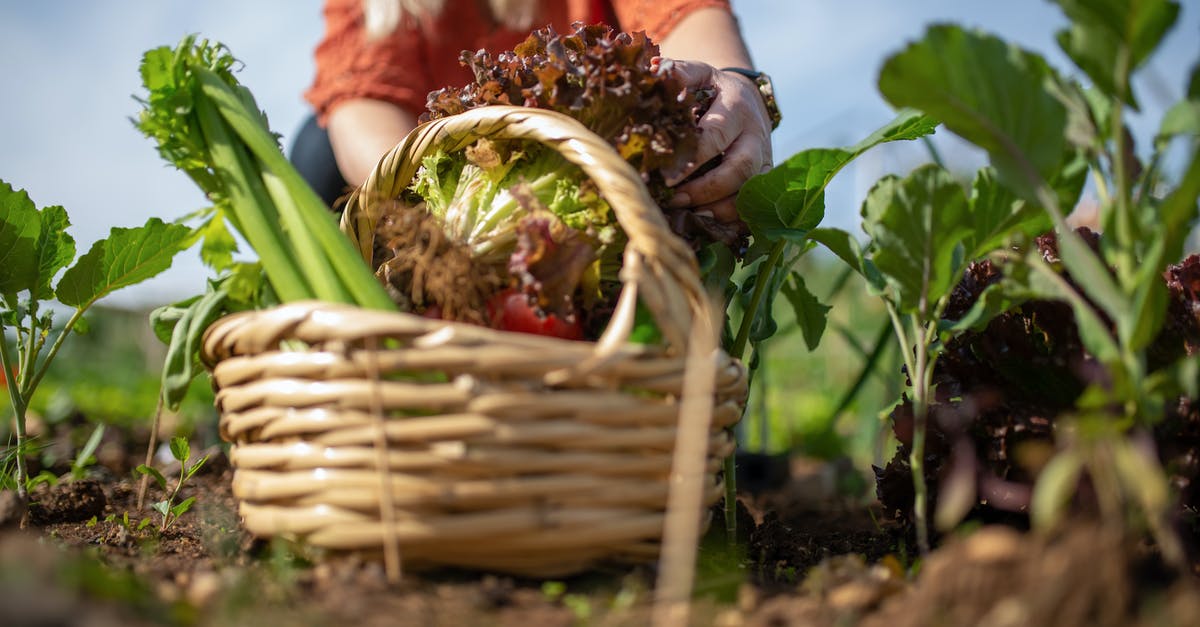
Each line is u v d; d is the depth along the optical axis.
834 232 1.12
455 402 0.92
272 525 0.98
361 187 1.18
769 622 0.91
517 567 0.97
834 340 3.69
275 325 0.95
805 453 2.51
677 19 1.55
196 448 2.33
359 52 1.74
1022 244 1.00
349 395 0.93
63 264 1.27
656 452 0.97
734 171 1.15
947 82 0.94
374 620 0.88
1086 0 0.90
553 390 0.94
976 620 0.85
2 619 0.77
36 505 1.32
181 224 1.26
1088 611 0.83
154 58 1.09
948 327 1.11
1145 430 0.93
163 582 0.97
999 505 1.09
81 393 3.55
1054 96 0.96
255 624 0.85
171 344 1.14
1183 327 1.06
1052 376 1.07
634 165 1.13
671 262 0.97
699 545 1.19
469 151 1.12
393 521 0.93
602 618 0.91
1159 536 0.89
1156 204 0.98
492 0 1.76
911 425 1.12
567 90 1.13
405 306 1.16
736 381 1.03
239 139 1.11
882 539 1.24
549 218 1.09
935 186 0.99
